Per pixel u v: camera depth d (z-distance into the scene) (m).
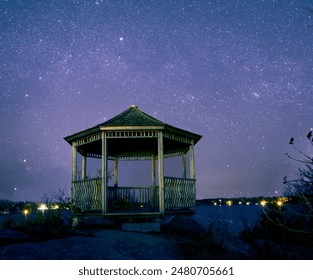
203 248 6.95
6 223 8.13
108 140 13.30
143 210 12.61
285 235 7.12
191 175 12.94
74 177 12.62
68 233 7.70
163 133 11.55
